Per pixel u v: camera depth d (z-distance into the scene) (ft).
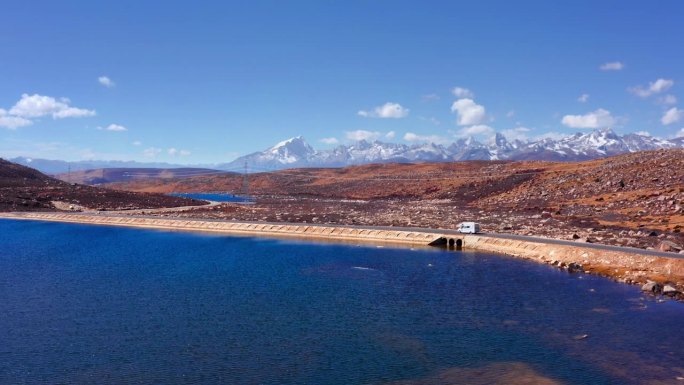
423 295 205.46
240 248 358.23
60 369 130.41
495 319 171.73
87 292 212.64
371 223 470.39
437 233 375.25
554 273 247.91
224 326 164.86
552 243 300.81
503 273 250.16
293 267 272.92
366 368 131.23
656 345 146.00
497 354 140.46
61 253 335.06
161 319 172.35
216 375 126.82
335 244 376.07
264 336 155.22
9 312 180.96
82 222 549.95
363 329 161.79
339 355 139.85
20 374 127.44
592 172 602.03
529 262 282.77
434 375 127.13
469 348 144.97
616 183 531.91
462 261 289.12
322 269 266.16
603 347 144.97
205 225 491.72
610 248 271.69
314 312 180.96
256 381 123.44
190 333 157.99
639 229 339.36
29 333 157.99
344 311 182.19
